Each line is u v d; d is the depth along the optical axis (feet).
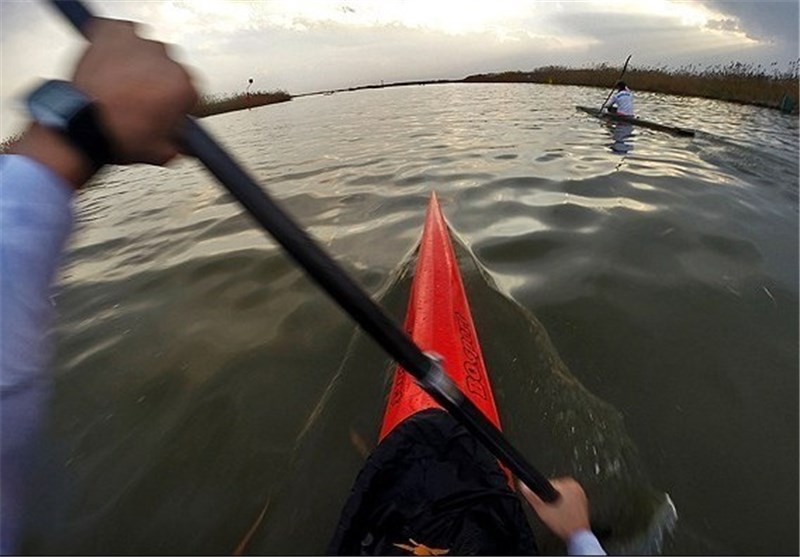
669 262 13.67
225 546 7.13
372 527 4.64
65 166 2.29
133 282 14.61
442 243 13.16
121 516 7.56
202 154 2.71
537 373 9.78
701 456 7.95
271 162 31.76
